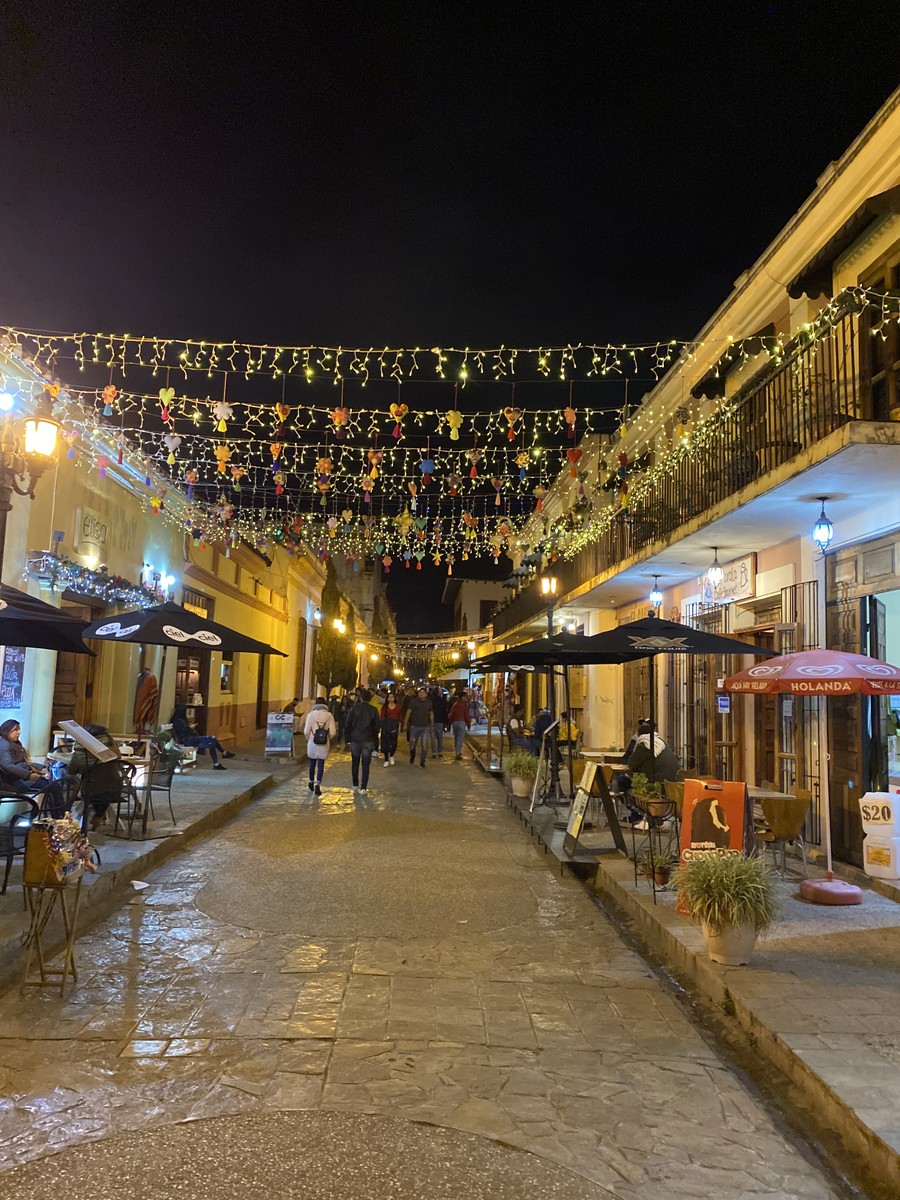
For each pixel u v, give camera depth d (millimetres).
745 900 5391
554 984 5465
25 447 8227
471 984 5418
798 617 10070
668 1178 3260
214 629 9359
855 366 8172
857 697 8539
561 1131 3586
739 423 10648
